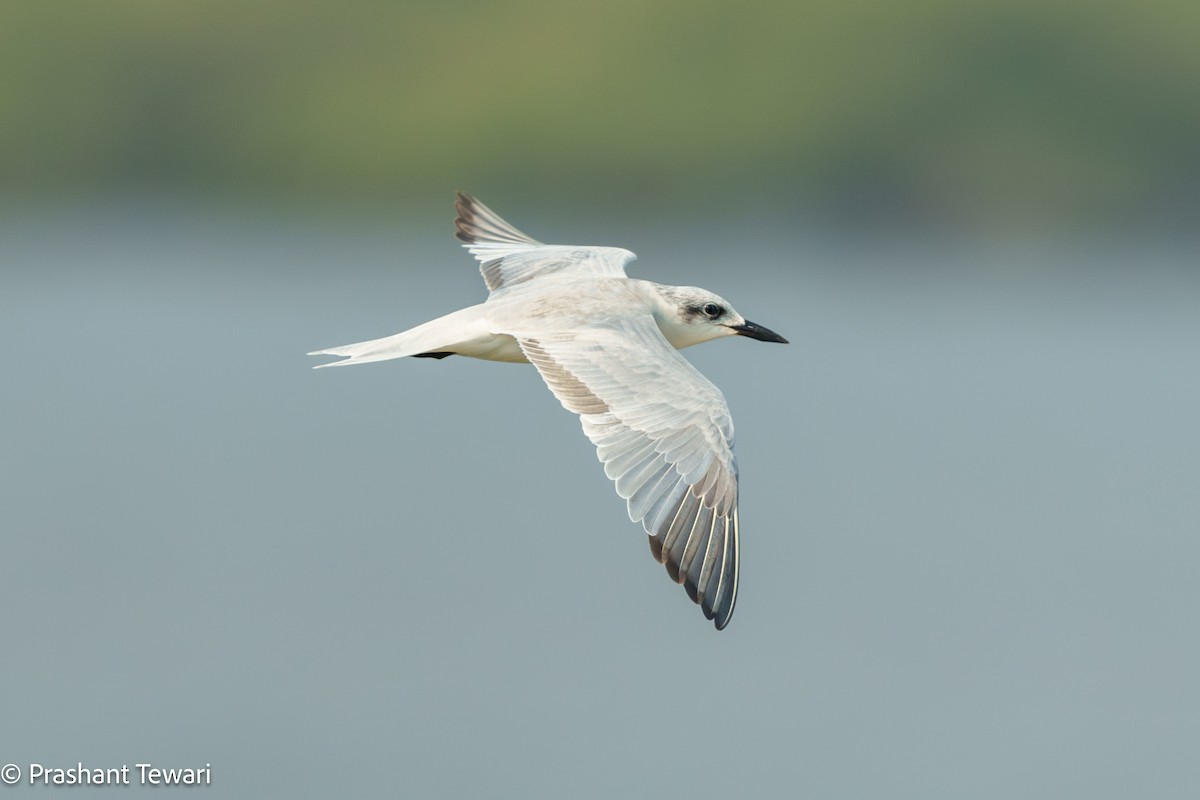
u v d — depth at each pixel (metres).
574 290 13.08
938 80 60.47
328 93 63.88
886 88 60.19
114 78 64.06
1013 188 59.00
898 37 60.69
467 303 44.25
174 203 63.88
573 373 11.79
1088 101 59.78
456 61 64.00
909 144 59.97
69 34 64.44
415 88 63.31
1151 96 59.72
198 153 63.62
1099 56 60.12
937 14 61.03
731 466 11.34
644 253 58.97
